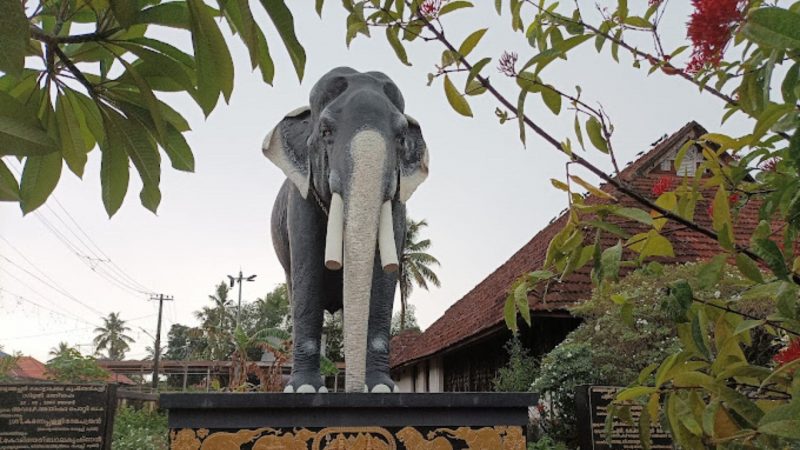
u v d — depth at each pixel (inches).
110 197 95.4
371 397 130.3
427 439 131.4
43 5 84.3
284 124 166.2
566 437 280.7
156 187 94.0
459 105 75.3
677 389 70.5
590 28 81.7
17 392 249.0
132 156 91.5
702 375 67.1
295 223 164.9
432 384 639.8
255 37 69.7
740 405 64.5
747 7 52.7
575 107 72.2
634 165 414.3
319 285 162.1
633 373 262.7
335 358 804.6
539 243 564.1
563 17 82.2
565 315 346.3
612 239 302.2
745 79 69.1
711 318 73.4
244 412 126.3
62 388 251.8
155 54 83.0
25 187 96.5
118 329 2564.0
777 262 59.2
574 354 281.3
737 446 64.9
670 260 360.2
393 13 77.0
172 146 103.6
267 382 457.1
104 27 82.1
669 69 76.1
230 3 78.7
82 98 92.2
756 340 199.6
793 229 66.0
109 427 251.4
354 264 137.6
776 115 60.0
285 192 192.2
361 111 146.1
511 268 617.6
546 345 361.7
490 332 396.5
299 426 127.6
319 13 75.7
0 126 68.3
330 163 146.9
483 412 134.9
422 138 166.1
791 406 52.8
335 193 143.3
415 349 743.7
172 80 89.2
